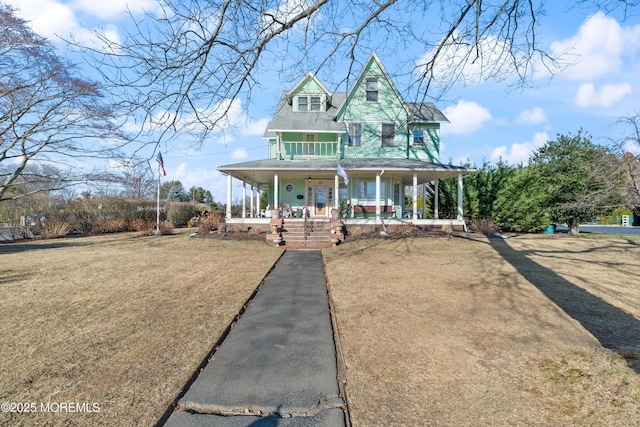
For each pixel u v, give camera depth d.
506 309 6.03
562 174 19.78
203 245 14.79
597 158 14.94
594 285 7.51
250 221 17.75
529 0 4.94
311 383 3.74
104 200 24.75
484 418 3.08
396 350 4.49
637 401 3.29
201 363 4.16
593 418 3.06
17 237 19.73
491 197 19.94
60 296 7.03
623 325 5.23
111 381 3.71
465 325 5.32
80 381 3.70
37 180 19.06
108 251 13.48
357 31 5.42
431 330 5.14
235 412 3.23
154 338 4.88
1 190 18.16
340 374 3.94
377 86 20.95
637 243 14.23
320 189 21.05
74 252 13.27
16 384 3.63
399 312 5.98
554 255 11.34
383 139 20.86
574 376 3.78
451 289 7.38
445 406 3.27
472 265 9.88
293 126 19.94
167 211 32.03
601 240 15.30
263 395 3.50
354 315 5.88
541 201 19.42
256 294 7.46
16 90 15.78
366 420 3.07
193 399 3.43
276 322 5.71
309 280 8.78
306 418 3.14
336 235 15.34
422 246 13.55
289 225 16.53
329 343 4.84
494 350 4.46
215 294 7.22
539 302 6.38
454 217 20.88
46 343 4.68
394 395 3.46
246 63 4.99
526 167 20.30
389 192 20.45
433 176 20.33
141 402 3.32
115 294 7.19
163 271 9.56
